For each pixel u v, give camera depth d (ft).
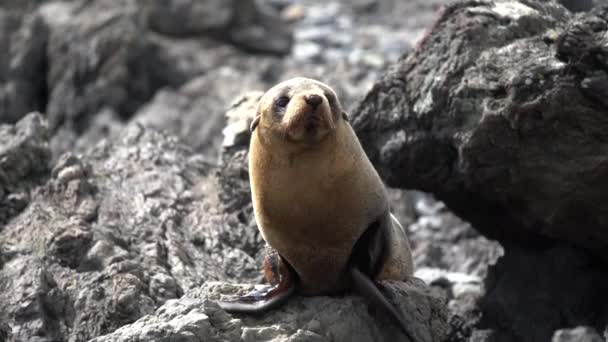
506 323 50.01
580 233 47.62
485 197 49.85
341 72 106.52
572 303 48.47
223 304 38.52
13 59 105.60
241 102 61.11
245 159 57.06
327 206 36.81
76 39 106.01
